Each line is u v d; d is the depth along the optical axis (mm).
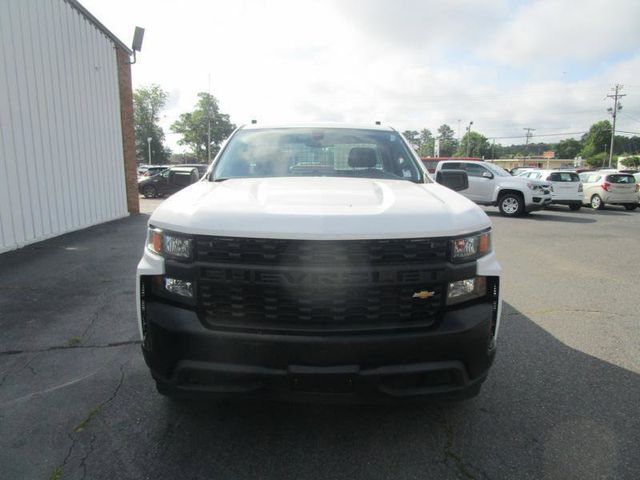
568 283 6465
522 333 4441
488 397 3191
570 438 2717
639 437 2732
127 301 5164
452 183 3938
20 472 2393
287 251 2297
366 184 3195
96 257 7457
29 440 2668
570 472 2418
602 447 2635
